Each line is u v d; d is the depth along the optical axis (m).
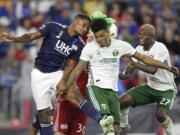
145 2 40.94
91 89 21.34
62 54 21.77
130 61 22.64
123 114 23.78
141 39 23.00
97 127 28.84
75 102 21.55
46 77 21.83
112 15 37.66
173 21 39.66
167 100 23.36
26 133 30.02
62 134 22.89
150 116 29.00
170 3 42.25
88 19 21.64
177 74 21.64
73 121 23.00
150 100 23.88
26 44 34.88
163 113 23.30
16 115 30.77
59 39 21.77
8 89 31.48
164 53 23.14
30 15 38.00
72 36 21.77
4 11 37.69
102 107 21.06
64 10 37.53
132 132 28.81
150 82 23.58
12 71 32.56
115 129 21.41
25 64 32.56
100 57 21.22
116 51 21.27
